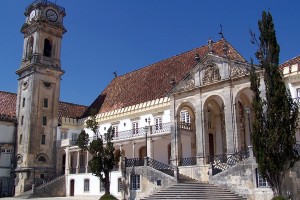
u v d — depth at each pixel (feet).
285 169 75.61
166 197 90.38
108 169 111.04
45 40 187.62
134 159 114.83
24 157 165.78
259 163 75.92
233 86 108.58
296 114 77.71
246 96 117.91
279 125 75.61
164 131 130.52
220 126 126.52
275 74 78.59
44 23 182.50
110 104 178.40
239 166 89.15
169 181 99.45
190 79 121.29
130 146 151.43
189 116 133.59
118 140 147.23
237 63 108.27
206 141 113.09
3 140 172.55
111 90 191.52
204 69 117.50
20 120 176.35
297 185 81.82
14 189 165.37
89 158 160.15
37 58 177.88
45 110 176.14
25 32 190.49
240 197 87.10
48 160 171.42
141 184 108.47
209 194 87.86
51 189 152.15
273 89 77.82
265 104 78.28
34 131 169.48
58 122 179.83
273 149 74.74
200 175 108.06
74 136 182.70
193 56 154.10
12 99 194.59
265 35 80.94
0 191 166.20
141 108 150.20
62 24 191.52
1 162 169.99
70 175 156.76
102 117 168.35
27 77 179.73
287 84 103.60
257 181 84.94
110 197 105.29
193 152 125.08
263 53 80.84
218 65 113.60
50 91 180.14
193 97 119.34
